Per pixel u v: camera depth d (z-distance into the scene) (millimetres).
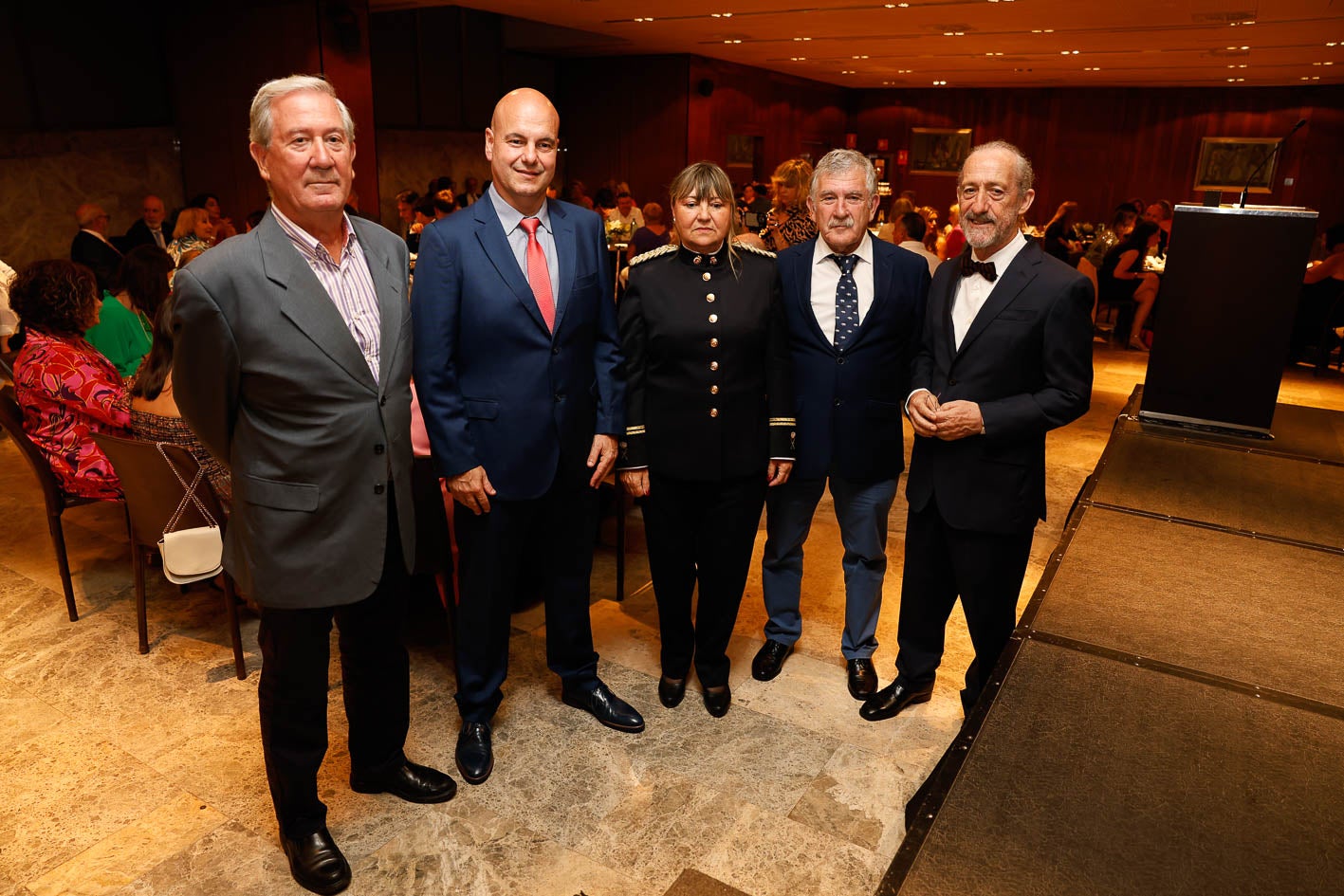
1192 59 11297
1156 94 15125
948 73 14125
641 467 2381
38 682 2645
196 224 6438
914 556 2355
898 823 2090
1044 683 1250
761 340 2332
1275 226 2365
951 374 2186
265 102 1610
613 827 2061
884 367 2457
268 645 1800
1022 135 16297
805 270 2473
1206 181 15062
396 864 1938
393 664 2035
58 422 2916
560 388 2195
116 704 2533
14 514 3955
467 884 1884
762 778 2244
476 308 2096
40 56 7824
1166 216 10289
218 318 1609
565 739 2398
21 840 1999
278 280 1649
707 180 2240
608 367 2324
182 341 1631
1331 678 1273
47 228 8023
